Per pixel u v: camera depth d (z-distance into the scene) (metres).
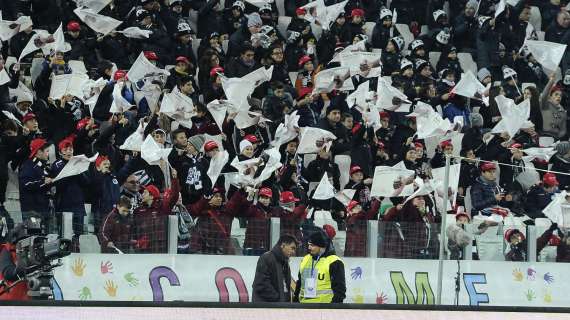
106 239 48.66
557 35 72.75
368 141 59.72
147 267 49.22
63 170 50.25
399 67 67.56
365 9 72.00
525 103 61.50
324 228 51.56
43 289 42.44
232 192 54.91
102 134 54.91
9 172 56.47
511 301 53.69
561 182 62.81
